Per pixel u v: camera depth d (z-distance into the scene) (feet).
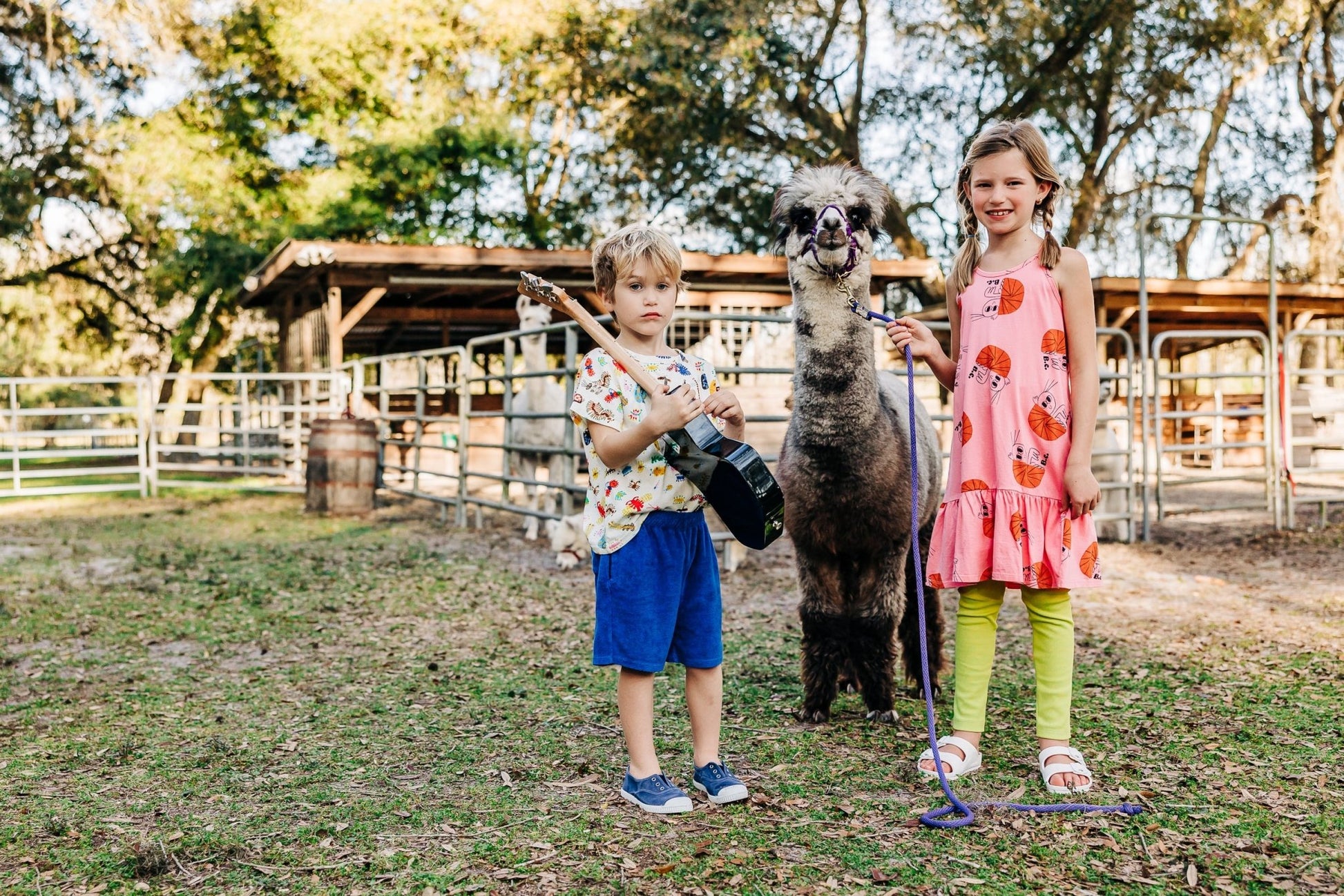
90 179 62.13
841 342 10.34
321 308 44.39
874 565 11.01
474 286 42.91
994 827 8.18
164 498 39.65
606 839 8.07
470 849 7.95
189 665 14.48
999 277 9.52
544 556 24.45
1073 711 11.50
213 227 60.08
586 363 8.70
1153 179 69.72
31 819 8.77
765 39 57.67
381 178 61.52
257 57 63.72
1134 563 23.07
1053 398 9.24
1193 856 7.59
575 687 13.01
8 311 75.00
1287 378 27.91
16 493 37.93
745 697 12.34
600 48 62.59
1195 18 58.70
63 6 61.00
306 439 47.32
